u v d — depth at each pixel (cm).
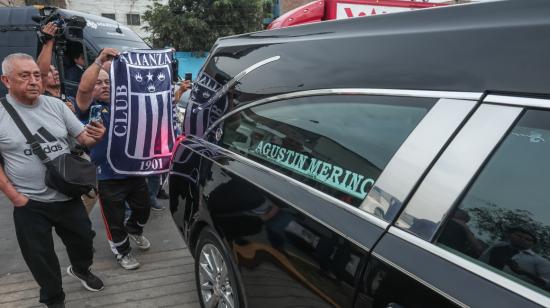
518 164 120
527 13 127
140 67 322
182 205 283
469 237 124
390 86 158
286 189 193
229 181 230
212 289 261
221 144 259
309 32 217
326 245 162
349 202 162
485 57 131
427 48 150
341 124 177
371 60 171
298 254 176
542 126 116
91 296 311
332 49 193
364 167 160
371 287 141
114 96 315
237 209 218
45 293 276
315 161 185
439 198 132
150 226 446
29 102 255
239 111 247
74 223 281
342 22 199
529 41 123
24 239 265
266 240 195
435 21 154
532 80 119
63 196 269
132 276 341
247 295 213
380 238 144
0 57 796
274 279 191
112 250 354
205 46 1872
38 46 785
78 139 280
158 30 1847
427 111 143
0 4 1650
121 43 828
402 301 130
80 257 300
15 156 254
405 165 144
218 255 246
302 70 206
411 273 129
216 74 280
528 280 112
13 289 321
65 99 414
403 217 140
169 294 315
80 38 752
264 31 257
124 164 327
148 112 324
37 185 260
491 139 125
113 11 2248
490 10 138
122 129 319
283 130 209
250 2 1848
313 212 173
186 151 286
